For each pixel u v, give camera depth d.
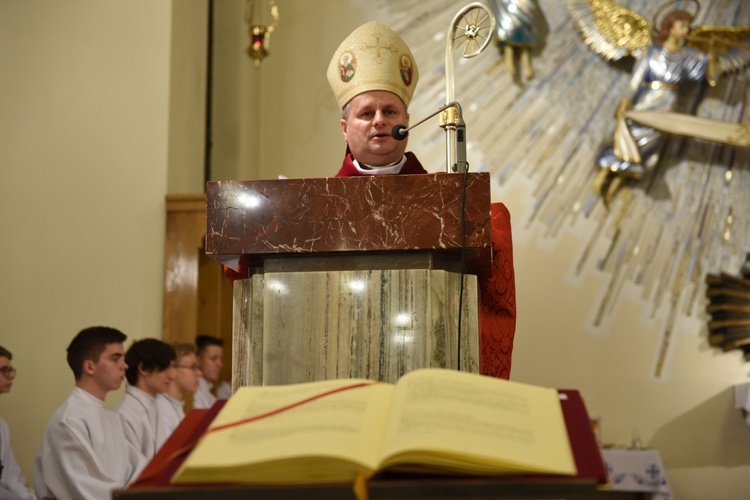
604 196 7.67
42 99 6.32
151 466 1.28
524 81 7.77
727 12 8.01
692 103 7.86
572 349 7.51
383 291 1.95
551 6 7.90
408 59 2.68
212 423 1.31
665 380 7.50
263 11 7.87
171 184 6.31
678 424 7.45
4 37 6.39
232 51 7.53
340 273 1.96
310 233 1.93
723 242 7.68
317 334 1.95
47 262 6.12
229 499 1.19
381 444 1.20
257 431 1.25
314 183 1.94
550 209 7.65
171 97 6.34
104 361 4.68
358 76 2.60
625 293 7.59
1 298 6.08
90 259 6.12
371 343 1.94
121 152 6.24
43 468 4.49
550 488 1.16
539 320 7.54
